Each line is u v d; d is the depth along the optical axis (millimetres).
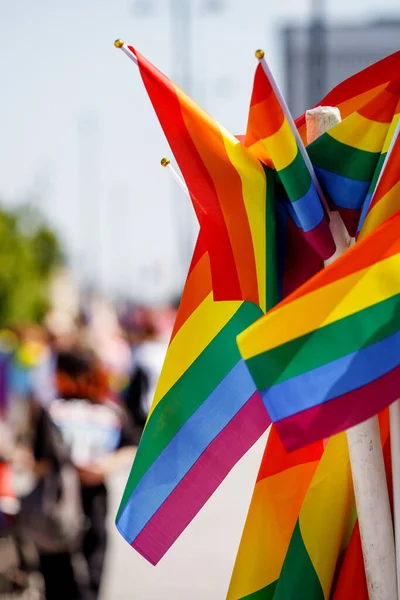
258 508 4602
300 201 4031
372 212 4070
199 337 4434
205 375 4414
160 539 4371
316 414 3621
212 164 4066
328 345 3664
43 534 8773
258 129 3953
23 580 9008
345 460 4477
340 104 4566
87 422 9336
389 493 4320
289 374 3641
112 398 10445
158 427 4430
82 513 9547
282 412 3615
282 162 3963
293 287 4453
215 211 4141
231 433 4395
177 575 12320
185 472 4395
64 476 8867
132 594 11422
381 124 4055
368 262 3742
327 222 4180
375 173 4121
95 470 9336
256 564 4574
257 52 3771
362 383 3666
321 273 3713
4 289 75750
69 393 9422
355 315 3701
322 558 4438
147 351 14727
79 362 9328
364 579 4352
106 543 9648
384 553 4055
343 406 3635
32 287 77125
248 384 4371
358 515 4109
